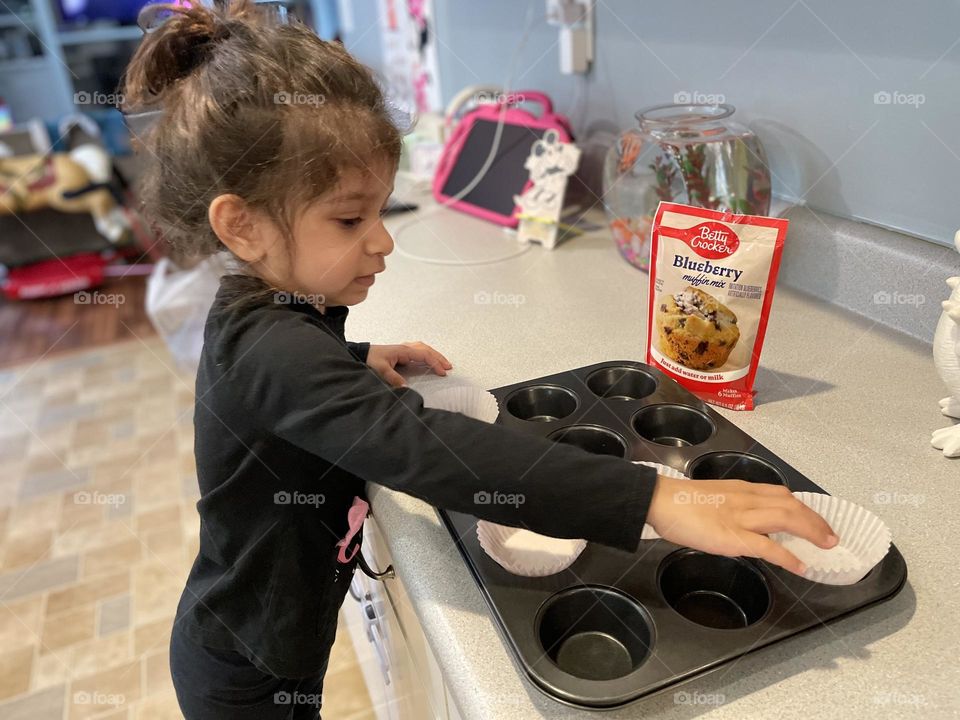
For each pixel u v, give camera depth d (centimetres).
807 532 54
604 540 55
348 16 266
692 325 78
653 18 118
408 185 173
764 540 53
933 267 86
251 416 63
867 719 46
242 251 67
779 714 47
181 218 70
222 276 70
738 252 74
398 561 64
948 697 47
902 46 84
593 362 90
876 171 92
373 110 67
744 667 50
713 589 61
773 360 88
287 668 76
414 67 211
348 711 148
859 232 94
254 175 63
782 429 75
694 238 76
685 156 103
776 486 58
